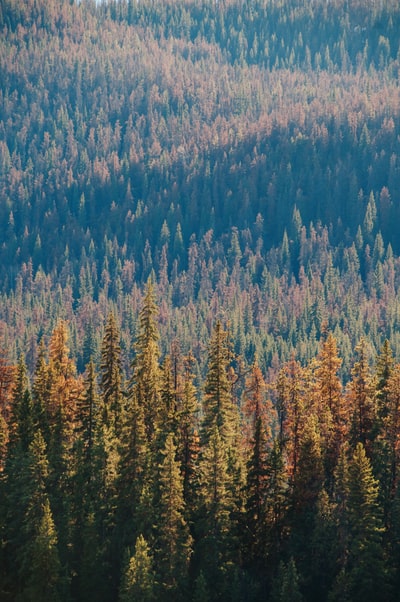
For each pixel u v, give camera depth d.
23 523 94.50
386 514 96.06
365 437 102.25
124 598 87.06
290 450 105.25
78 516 95.94
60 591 90.00
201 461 98.00
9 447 103.69
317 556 94.00
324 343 106.06
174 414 102.56
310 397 105.56
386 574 89.69
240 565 96.75
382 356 102.25
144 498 92.62
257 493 97.81
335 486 99.31
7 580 94.56
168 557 91.31
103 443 97.38
